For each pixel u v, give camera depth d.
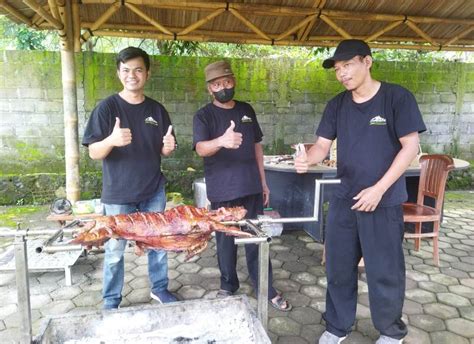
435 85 6.92
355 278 2.52
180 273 3.71
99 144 2.35
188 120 6.32
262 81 6.41
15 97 5.76
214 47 8.92
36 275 3.61
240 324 2.24
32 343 1.92
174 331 2.19
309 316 2.96
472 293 3.34
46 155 5.99
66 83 4.20
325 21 4.89
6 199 5.91
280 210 5.00
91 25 4.81
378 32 5.22
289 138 6.67
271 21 5.14
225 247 2.96
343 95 2.45
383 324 2.40
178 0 4.30
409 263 3.97
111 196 2.65
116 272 2.74
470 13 4.97
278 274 3.73
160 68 6.09
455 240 4.68
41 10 3.42
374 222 2.28
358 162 2.29
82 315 2.12
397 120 2.17
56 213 3.99
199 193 5.13
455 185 7.32
